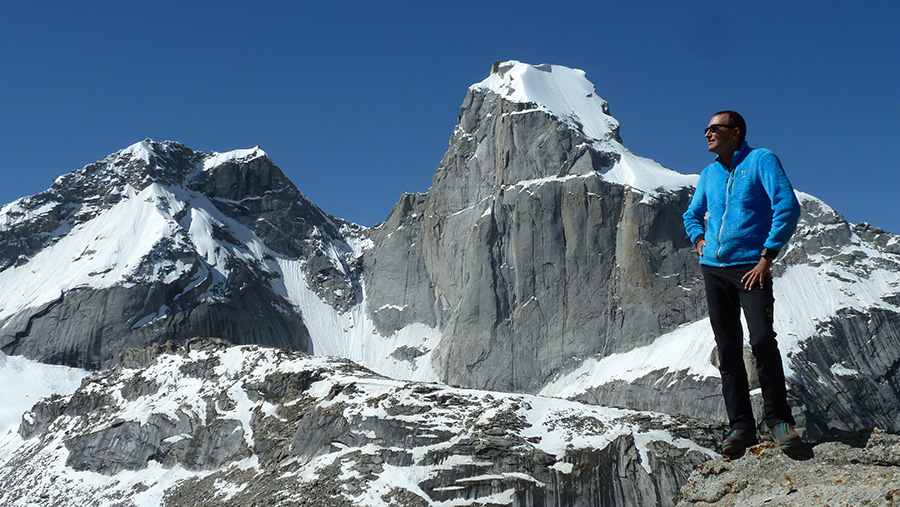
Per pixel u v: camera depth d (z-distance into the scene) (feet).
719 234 33.42
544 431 272.10
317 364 347.15
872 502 26.23
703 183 35.70
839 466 29.84
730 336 33.73
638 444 261.24
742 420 33.45
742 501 30.78
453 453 258.16
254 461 294.05
